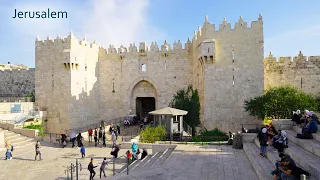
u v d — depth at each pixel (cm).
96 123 4575
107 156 2475
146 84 4666
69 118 3903
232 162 1711
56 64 4044
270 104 2939
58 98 4012
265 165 1451
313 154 1392
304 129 1706
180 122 2916
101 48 4762
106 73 4731
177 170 1548
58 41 4047
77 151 2717
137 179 1429
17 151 2697
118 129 3597
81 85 4175
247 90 3338
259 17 3338
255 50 3338
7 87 5794
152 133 2694
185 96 4144
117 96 4675
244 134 2239
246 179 1360
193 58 4253
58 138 3403
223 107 3397
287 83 4047
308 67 3953
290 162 1072
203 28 3559
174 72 4441
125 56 4656
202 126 3556
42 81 4144
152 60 4544
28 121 3828
